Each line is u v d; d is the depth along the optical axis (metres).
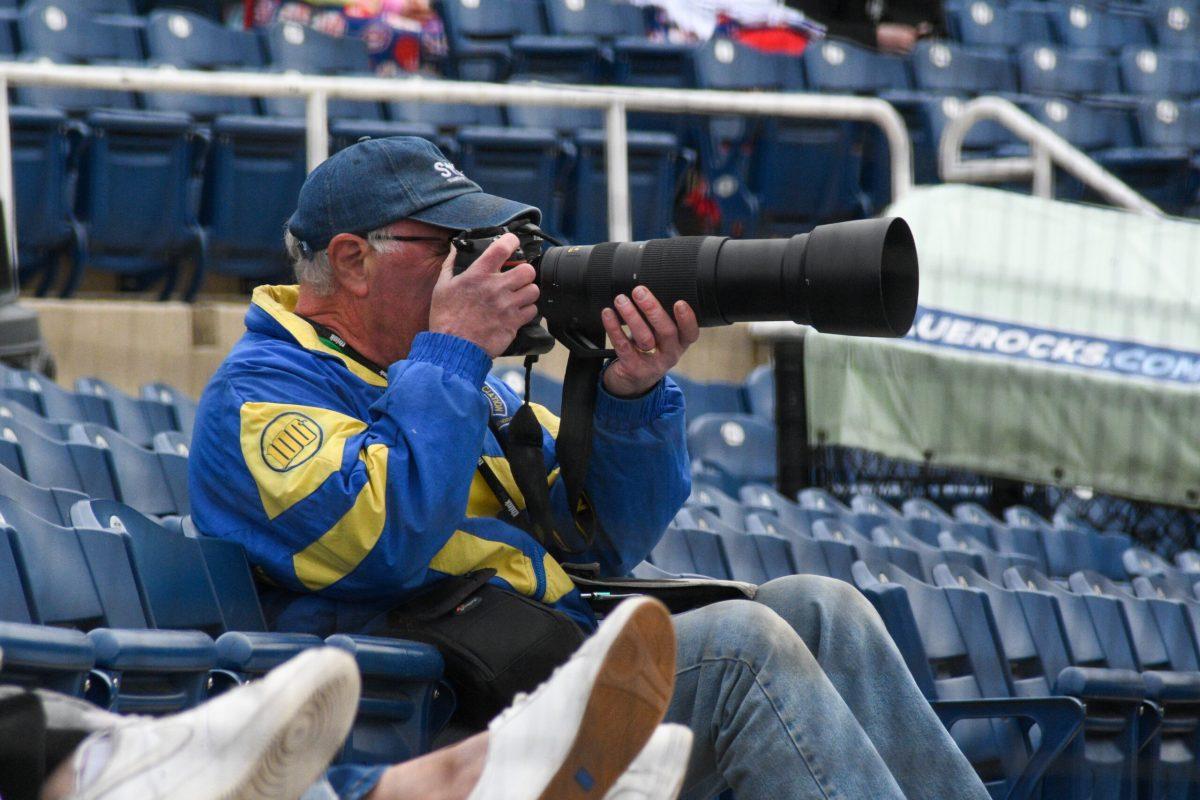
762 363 23.67
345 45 26.61
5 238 18.03
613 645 4.84
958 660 11.71
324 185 7.70
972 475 19.77
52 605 6.89
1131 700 10.70
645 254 7.21
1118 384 17.41
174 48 24.66
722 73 27.67
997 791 9.97
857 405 17.42
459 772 5.15
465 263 7.50
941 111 26.89
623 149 21.00
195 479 7.46
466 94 20.25
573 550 7.91
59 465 11.52
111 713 5.41
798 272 6.84
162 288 22.47
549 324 7.56
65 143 20.78
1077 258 17.89
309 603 7.21
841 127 25.08
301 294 7.93
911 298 6.91
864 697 6.79
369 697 6.72
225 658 6.43
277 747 4.56
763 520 14.43
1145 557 17.72
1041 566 17.50
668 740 5.27
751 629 6.31
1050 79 31.11
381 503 6.93
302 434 7.18
